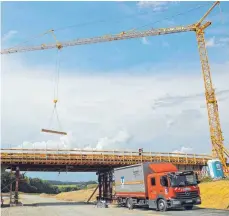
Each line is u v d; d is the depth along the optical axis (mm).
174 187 25625
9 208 37344
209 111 76562
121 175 33906
